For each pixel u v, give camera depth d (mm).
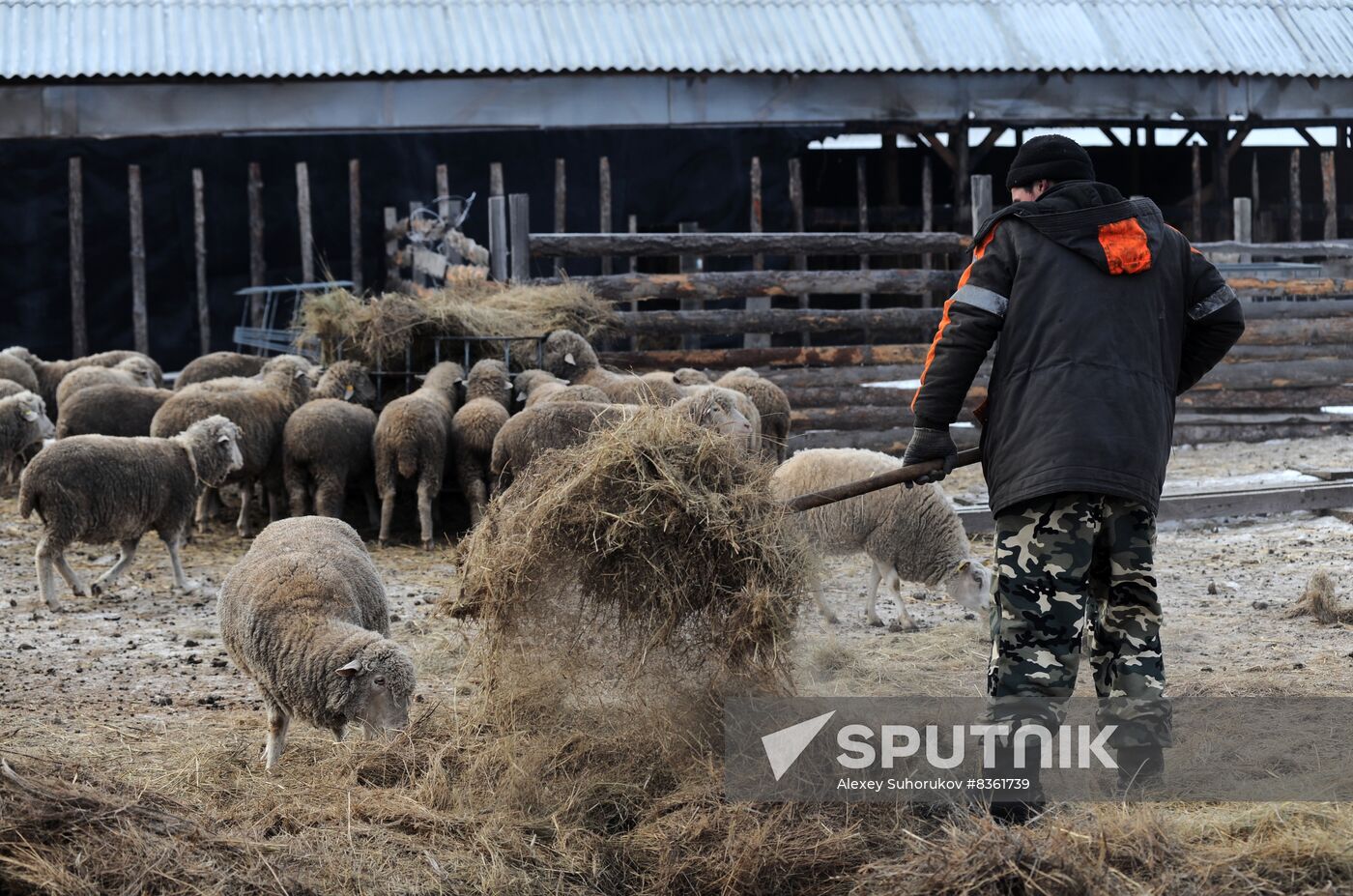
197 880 3561
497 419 10000
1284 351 14422
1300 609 6984
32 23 15781
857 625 7113
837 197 18594
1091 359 3801
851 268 18109
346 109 15742
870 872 3576
